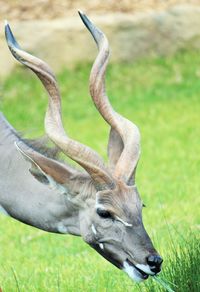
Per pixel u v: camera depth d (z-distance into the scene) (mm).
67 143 20109
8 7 56969
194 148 41312
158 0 58812
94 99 21125
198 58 55875
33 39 53469
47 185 20672
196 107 49219
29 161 20516
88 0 58219
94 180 20141
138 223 20000
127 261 20125
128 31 55312
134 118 47969
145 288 23359
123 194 20094
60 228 21297
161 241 28016
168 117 47594
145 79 54312
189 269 22609
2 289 25594
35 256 29406
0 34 53281
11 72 53219
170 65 55312
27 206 21562
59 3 57594
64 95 53125
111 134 21250
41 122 50094
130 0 58406
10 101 52000
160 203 31969
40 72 21031
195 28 56500
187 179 36344
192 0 58812
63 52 54125
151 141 43031
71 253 29344
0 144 22344
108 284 24906
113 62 55031
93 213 20328
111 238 20156
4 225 33469
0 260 29172
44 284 25625
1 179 22000
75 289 24953
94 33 21797
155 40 55875
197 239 23844
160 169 38250
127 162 20391
